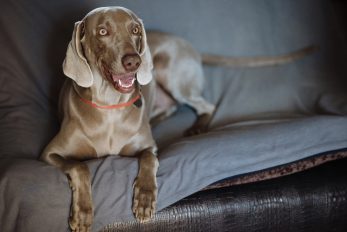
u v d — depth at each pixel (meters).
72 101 2.06
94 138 2.05
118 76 1.85
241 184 2.00
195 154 2.04
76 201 1.78
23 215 1.80
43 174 1.87
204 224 1.92
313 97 2.79
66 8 2.62
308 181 2.03
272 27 3.05
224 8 2.97
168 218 1.87
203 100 2.76
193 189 1.91
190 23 2.93
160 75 2.65
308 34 3.06
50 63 2.60
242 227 1.98
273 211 1.99
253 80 2.92
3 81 2.53
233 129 2.41
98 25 1.84
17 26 2.57
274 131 2.19
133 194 1.84
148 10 2.81
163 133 2.59
